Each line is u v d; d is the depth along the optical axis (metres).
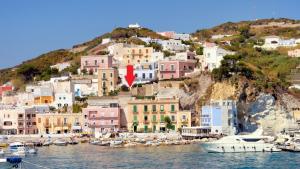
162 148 195.12
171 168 142.75
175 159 160.62
